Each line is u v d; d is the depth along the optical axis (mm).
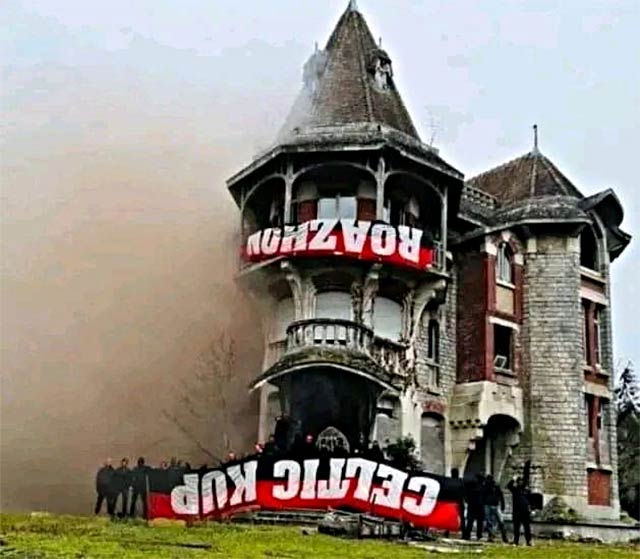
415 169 28000
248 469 20656
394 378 27328
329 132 28312
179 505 20531
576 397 30625
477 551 16078
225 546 13086
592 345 32375
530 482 30047
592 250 33938
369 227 26578
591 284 32969
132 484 21094
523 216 31828
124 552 11266
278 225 29141
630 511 47000
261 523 20234
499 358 31016
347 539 16938
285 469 20594
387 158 27406
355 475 20406
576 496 29875
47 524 16109
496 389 29922
